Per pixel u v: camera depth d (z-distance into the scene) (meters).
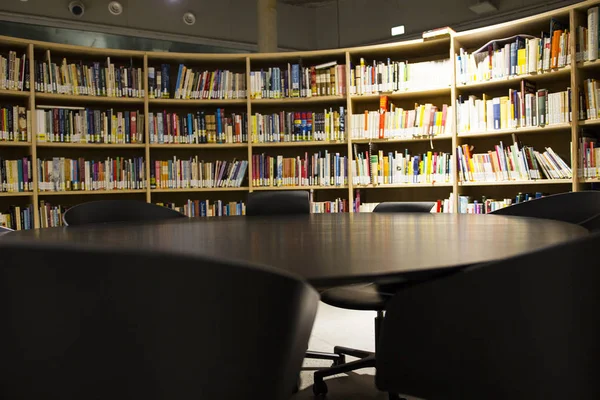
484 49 4.07
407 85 4.36
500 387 0.70
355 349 2.48
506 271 0.68
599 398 0.72
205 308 0.45
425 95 4.52
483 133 4.06
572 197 2.19
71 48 4.23
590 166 3.57
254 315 0.46
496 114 4.00
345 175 4.52
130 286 0.43
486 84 4.11
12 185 4.04
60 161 4.20
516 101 3.91
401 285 0.98
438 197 4.69
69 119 4.24
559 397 0.71
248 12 7.84
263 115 4.59
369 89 4.46
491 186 4.45
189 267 0.43
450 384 0.73
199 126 4.54
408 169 4.37
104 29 6.84
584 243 0.69
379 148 4.77
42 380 0.46
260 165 4.60
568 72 3.73
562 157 4.08
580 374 0.71
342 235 1.29
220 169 4.58
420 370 0.75
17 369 0.46
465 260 0.80
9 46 4.13
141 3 7.06
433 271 0.75
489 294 0.69
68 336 0.45
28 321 0.44
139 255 0.43
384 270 0.73
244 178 4.70
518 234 1.20
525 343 0.69
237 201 4.91
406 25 7.55
